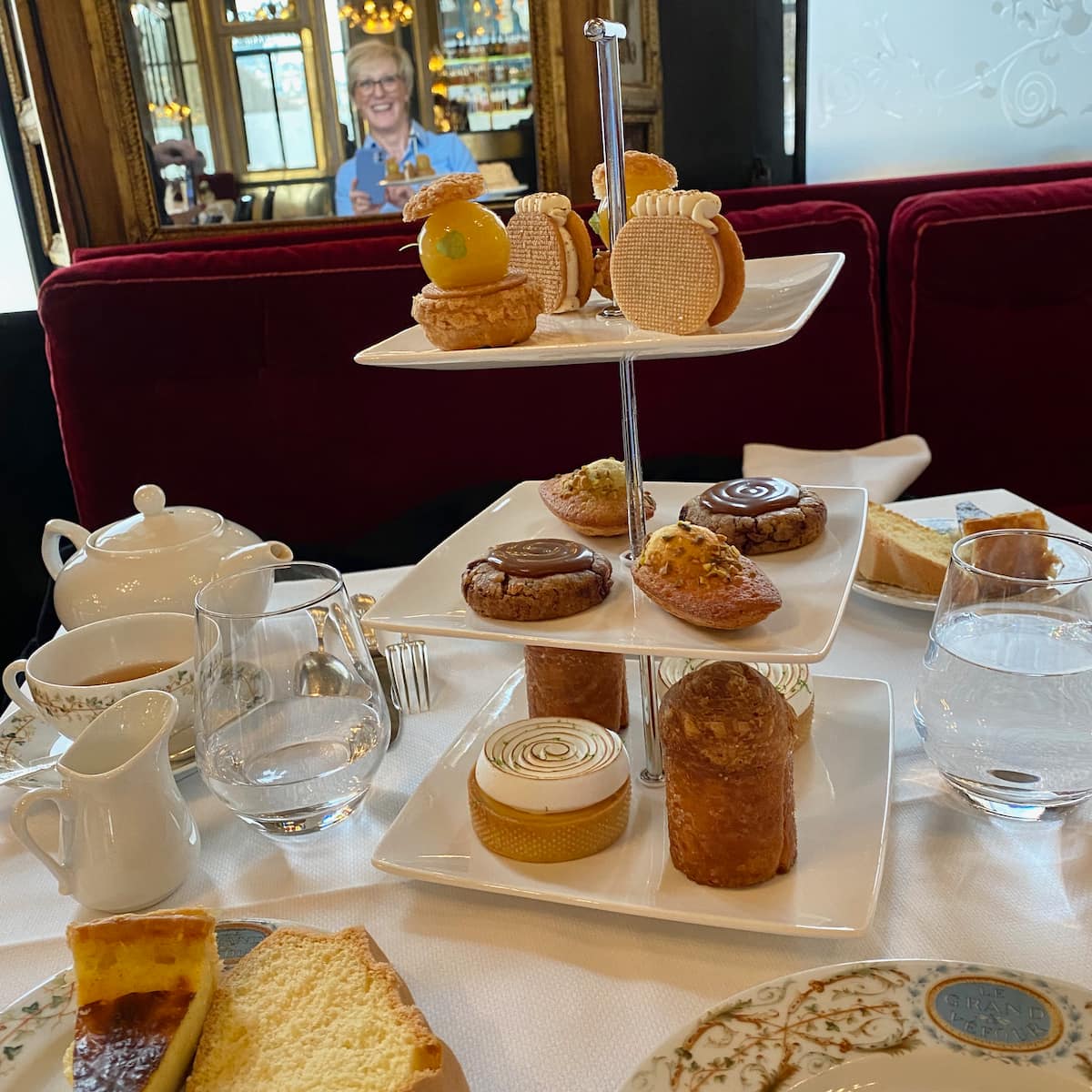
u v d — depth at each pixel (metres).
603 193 0.70
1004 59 2.08
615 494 0.70
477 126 1.96
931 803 0.64
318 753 0.65
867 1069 0.43
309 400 1.58
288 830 0.64
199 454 1.59
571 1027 0.49
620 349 0.50
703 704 0.53
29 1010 0.49
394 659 0.82
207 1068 0.45
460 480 1.64
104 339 1.52
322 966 0.51
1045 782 0.59
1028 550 0.67
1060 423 1.68
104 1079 0.43
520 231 0.67
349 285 1.53
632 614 0.58
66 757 0.59
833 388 1.61
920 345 1.64
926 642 0.84
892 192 1.92
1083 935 0.52
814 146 2.19
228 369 1.55
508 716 0.76
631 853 0.60
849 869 0.56
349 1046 0.45
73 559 0.89
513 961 0.54
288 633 0.64
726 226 0.52
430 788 0.68
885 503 1.21
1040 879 0.56
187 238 1.96
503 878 0.58
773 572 0.62
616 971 0.53
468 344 0.57
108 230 1.95
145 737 0.62
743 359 1.59
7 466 1.93
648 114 2.03
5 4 1.86
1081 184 1.64
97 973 0.47
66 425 1.56
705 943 0.54
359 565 1.67
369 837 0.65
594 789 0.59
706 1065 0.43
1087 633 0.61
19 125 2.07
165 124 1.89
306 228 2.00
